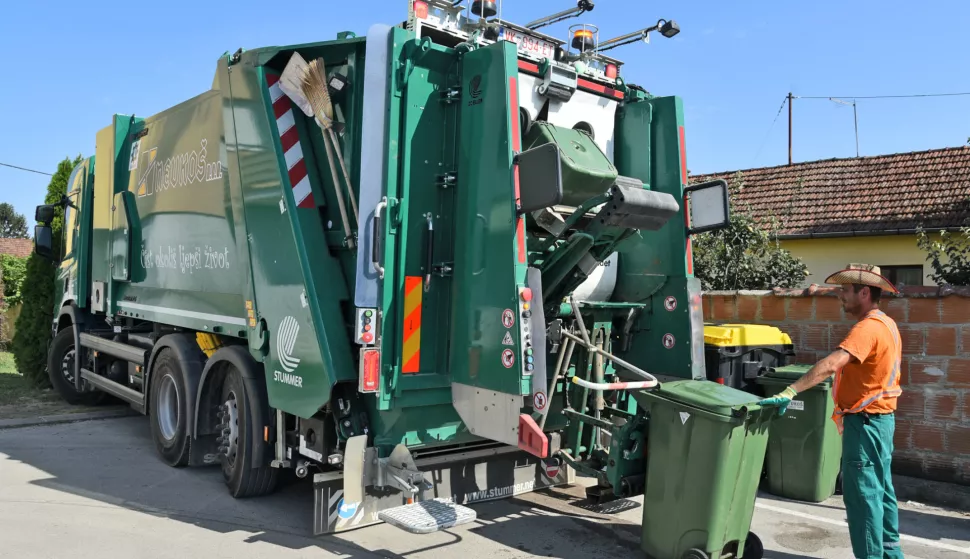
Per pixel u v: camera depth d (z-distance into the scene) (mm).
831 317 6398
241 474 5082
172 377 6039
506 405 3814
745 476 3879
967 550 4547
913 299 5898
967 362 5660
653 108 5121
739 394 3922
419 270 4113
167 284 6324
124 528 4605
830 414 5430
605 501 4758
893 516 3951
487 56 4016
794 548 4508
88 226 8266
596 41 5035
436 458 4602
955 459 5699
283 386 4527
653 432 4066
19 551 4160
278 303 4574
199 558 4105
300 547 4297
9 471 5941
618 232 4402
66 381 8930
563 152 4328
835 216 13281
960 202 12086
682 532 3859
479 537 4531
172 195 6211
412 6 4117
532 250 4668
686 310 4957
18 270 16266
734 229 9680
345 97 4359
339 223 4426
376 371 3963
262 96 4711
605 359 4973
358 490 4062
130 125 7352
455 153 4180
